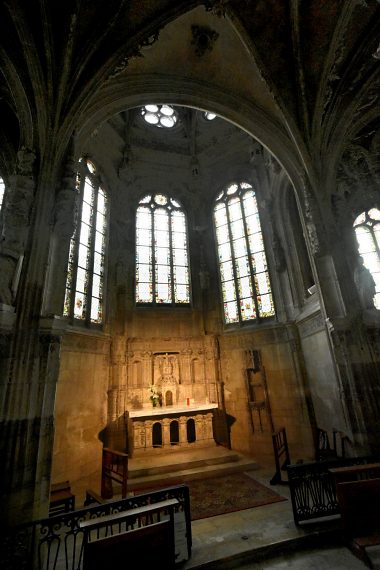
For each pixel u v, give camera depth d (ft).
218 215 53.42
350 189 34.81
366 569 15.17
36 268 20.90
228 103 34.19
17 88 23.43
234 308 46.88
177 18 28.63
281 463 33.91
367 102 30.68
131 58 28.09
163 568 14.01
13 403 17.74
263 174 47.75
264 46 29.01
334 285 27.86
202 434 37.29
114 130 47.21
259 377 41.04
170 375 42.04
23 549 14.84
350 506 17.60
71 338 33.55
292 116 31.07
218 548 17.28
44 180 22.91
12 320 18.81
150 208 52.80
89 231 41.42
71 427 31.30
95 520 13.93
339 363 25.77
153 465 30.55
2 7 22.11
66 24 24.14
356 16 26.68
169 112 56.13
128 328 43.50
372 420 23.58
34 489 17.08
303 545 17.58
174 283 49.57
